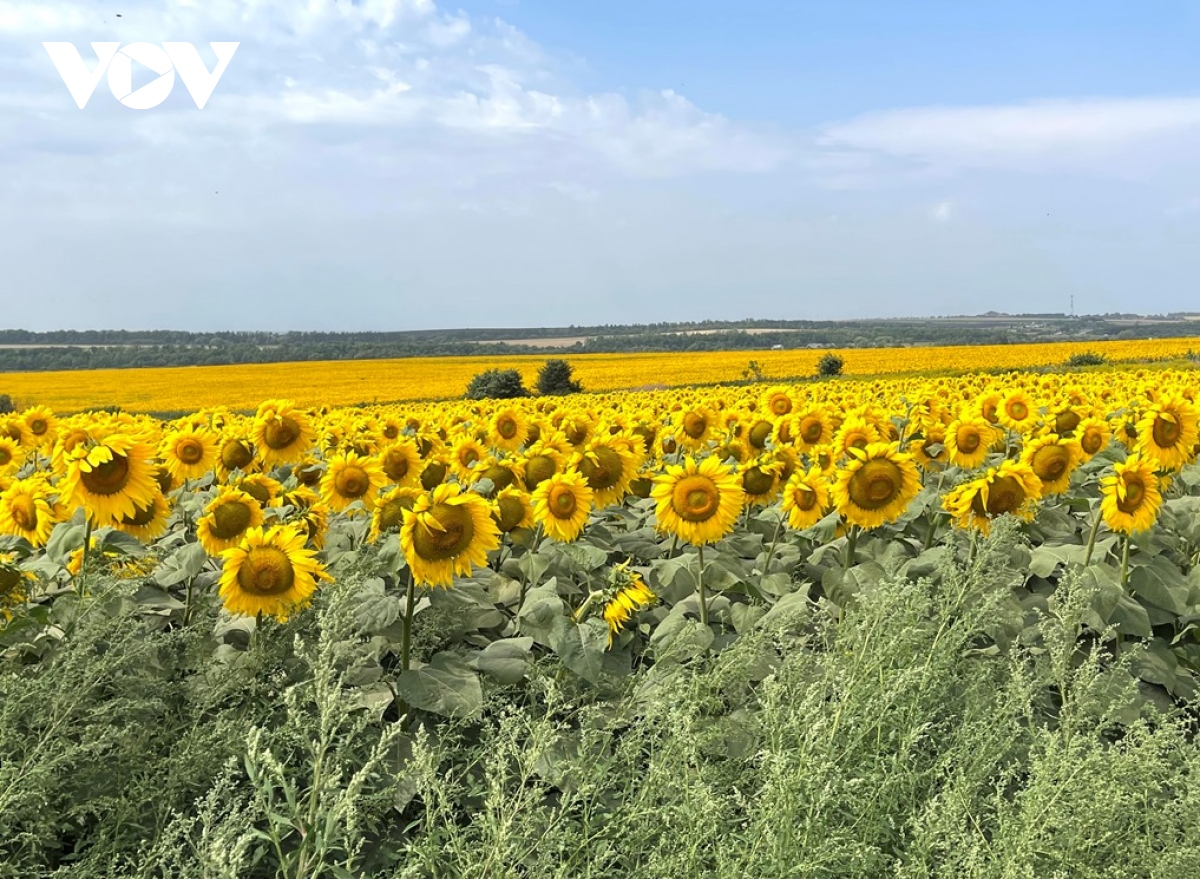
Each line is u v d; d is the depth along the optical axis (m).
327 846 2.45
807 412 8.17
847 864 2.83
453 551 4.06
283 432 7.19
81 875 2.79
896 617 3.71
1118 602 5.02
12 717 3.01
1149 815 3.03
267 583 3.96
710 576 5.16
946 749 3.53
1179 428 6.38
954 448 7.32
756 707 3.97
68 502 4.34
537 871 2.77
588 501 5.14
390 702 3.86
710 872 2.84
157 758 3.29
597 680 3.96
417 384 77.38
